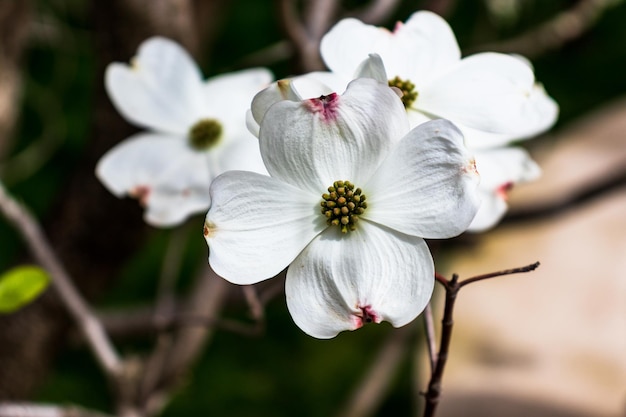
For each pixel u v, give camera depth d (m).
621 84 1.94
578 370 1.45
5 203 0.80
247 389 1.65
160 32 0.94
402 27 0.58
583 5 1.06
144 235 1.06
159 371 0.89
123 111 0.69
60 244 1.05
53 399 1.56
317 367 1.69
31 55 1.62
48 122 1.59
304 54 0.81
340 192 0.52
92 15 0.96
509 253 1.57
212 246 0.52
